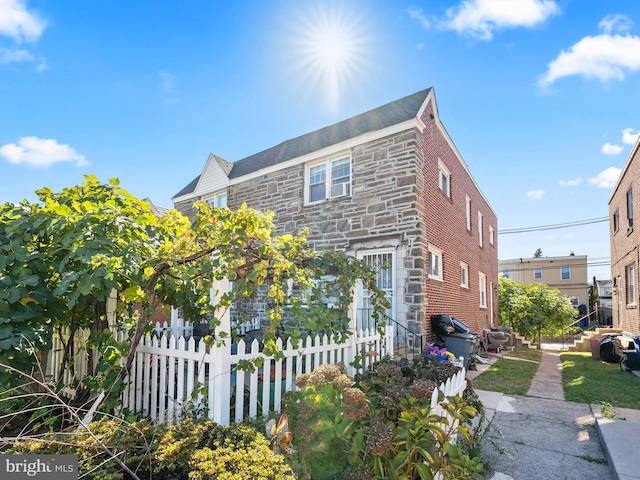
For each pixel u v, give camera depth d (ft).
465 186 42.52
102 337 11.65
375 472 7.23
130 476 6.35
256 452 6.31
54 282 11.41
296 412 9.20
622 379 23.52
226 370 9.70
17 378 9.37
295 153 35.60
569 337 67.92
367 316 26.13
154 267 11.26
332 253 12.94
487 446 13.00
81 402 11.78
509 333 48.57
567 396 19.53
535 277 99.35
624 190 39.47
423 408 8.02
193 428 7.16
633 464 10.62
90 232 10.50
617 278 45.32
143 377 12.46
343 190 31.35
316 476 7.75
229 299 9.88
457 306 35.50
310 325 10.94
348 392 7.93
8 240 10.62
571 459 11.99
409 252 26.58
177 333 20.48
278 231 35.42
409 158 27.43
